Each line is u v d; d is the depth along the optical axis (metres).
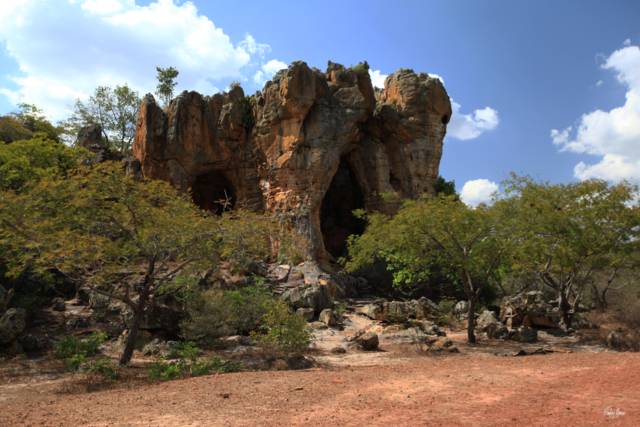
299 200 38.91
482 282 21.95
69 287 25.70
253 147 42.06
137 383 12.45
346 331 23.94
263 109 41.50
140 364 15.35
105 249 14.55
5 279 22.75
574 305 24.84
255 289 24.80
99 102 57.31
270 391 10.48
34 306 22.00
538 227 22.88
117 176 15.45
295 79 39.09
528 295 25.80
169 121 42.00
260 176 41.75
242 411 8.75
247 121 42.91
